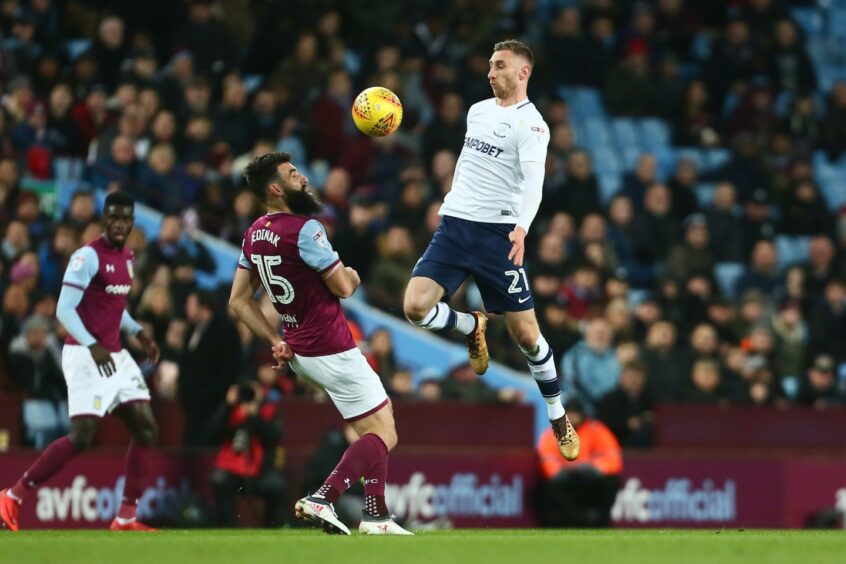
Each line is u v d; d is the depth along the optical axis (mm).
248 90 62031
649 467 45469
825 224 66500
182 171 52969
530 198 28047
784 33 74000
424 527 41781
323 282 27844
